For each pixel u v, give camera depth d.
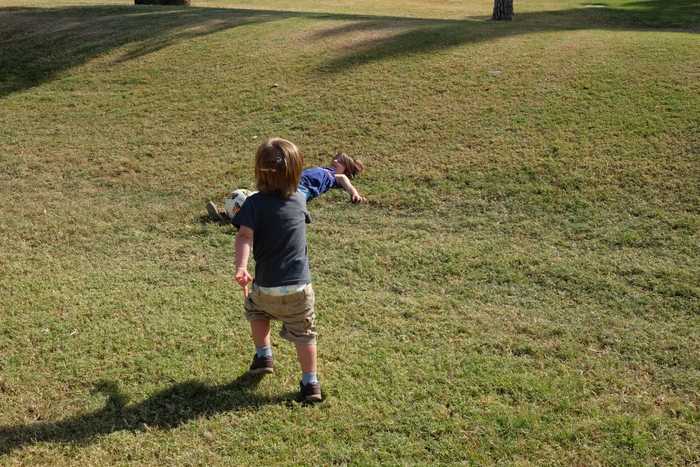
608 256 5.72
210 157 7.93
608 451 3.51
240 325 4.77
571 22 17.52
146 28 12.68
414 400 3.96
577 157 7.28
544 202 6.62
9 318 4.84
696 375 4.20
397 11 20.14
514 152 7.50
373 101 8.94
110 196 7.19
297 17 13.47
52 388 4.05
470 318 4.91
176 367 4.25
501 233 6.19
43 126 9.09
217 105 9.28
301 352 3.88
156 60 11.00
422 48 10.63
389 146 7.86
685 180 6.72
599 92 8.64
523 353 4.47
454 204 6.71
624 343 4.56
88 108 9.58
